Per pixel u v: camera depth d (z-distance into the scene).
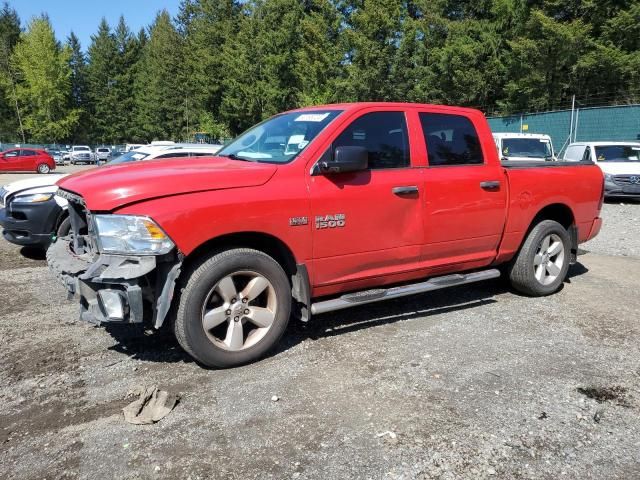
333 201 4.07
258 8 44.38
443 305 5.39
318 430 3.04
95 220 3.52
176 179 3.61
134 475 2.65
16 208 7.08
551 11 31.77
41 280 6.38
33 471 2.68
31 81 72.88
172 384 3.61
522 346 4.29
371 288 4.59
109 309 3.45
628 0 29.69
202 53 55.59
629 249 8.53
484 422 3.14
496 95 36.88
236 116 44.50
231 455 2.82
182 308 3.60
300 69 38.88
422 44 36.34
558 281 5.77
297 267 4.00
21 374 3.77
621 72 30.17
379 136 4.45
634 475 2.67
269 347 3.97
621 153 15.55
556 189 5.61
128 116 82.06
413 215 4.53
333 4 39.94
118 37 82.94
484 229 5.04
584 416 3.22
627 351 4.21
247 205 3.70
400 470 2.70
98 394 3.47
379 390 3.52
